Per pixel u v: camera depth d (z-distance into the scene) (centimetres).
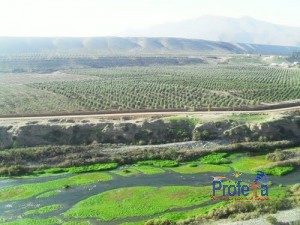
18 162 8381
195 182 7375
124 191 6988
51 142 9331
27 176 7900
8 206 6488
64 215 6134
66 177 7800
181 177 7669
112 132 9606
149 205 6400
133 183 7388
